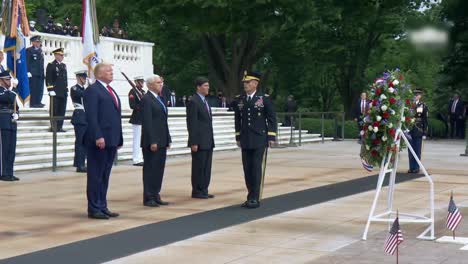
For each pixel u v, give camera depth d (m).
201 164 12.75
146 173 11.94
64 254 8.26
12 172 15.37
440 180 16.00
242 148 11.76
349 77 40.44
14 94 15.26
